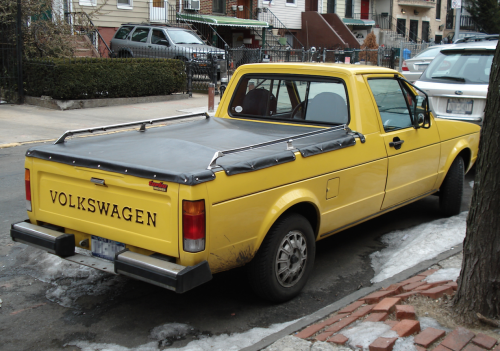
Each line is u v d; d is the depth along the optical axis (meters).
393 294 3.77
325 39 31.97
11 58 14.81
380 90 4.99
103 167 3.50
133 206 3.41
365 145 4.58
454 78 8.49
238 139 4.37
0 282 4.43
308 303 4.10
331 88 4.84
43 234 3.78
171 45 18.33
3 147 9.76
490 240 3.11
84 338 3.56
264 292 3.85
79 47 18.05
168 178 3.19
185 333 3.62
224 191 3.32
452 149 5.86
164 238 3.28
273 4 31.41
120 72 15.24
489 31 35.22
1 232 5.55
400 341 3.03
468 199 6.94
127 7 22.61
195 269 3.18
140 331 3.65
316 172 4.05
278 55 24.31
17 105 14.69
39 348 3.44
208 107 14.29
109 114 13.58
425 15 40.62
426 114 5.30
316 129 4.80
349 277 4.62
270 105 5.29
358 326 3.30
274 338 3.34
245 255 3.58
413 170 5.27
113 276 4.58
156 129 4.98
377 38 36.94
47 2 16.00
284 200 3.76
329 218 4.29
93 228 3.66
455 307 3.33
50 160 3.82
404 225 5.98
